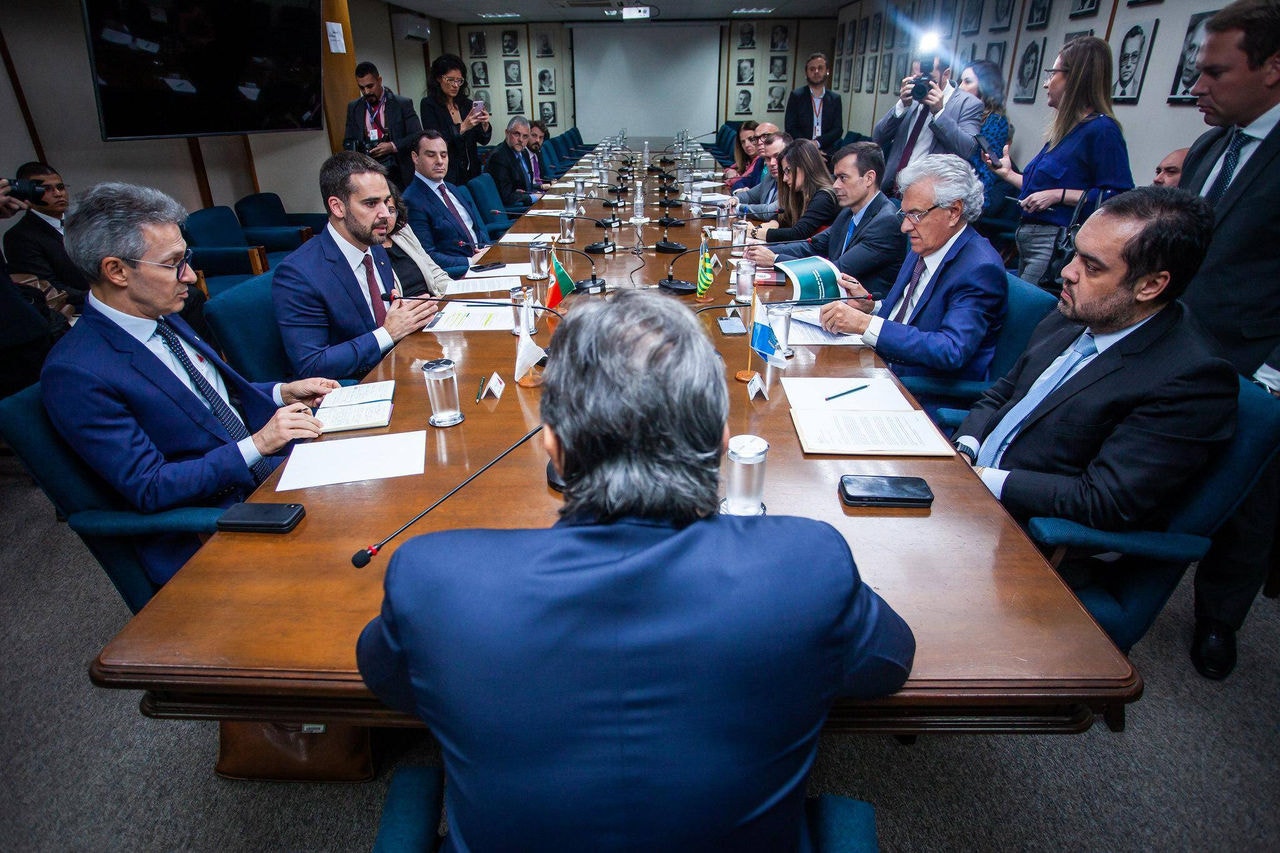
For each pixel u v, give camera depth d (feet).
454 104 20.38
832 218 11.68
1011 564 3.40
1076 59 10.18
